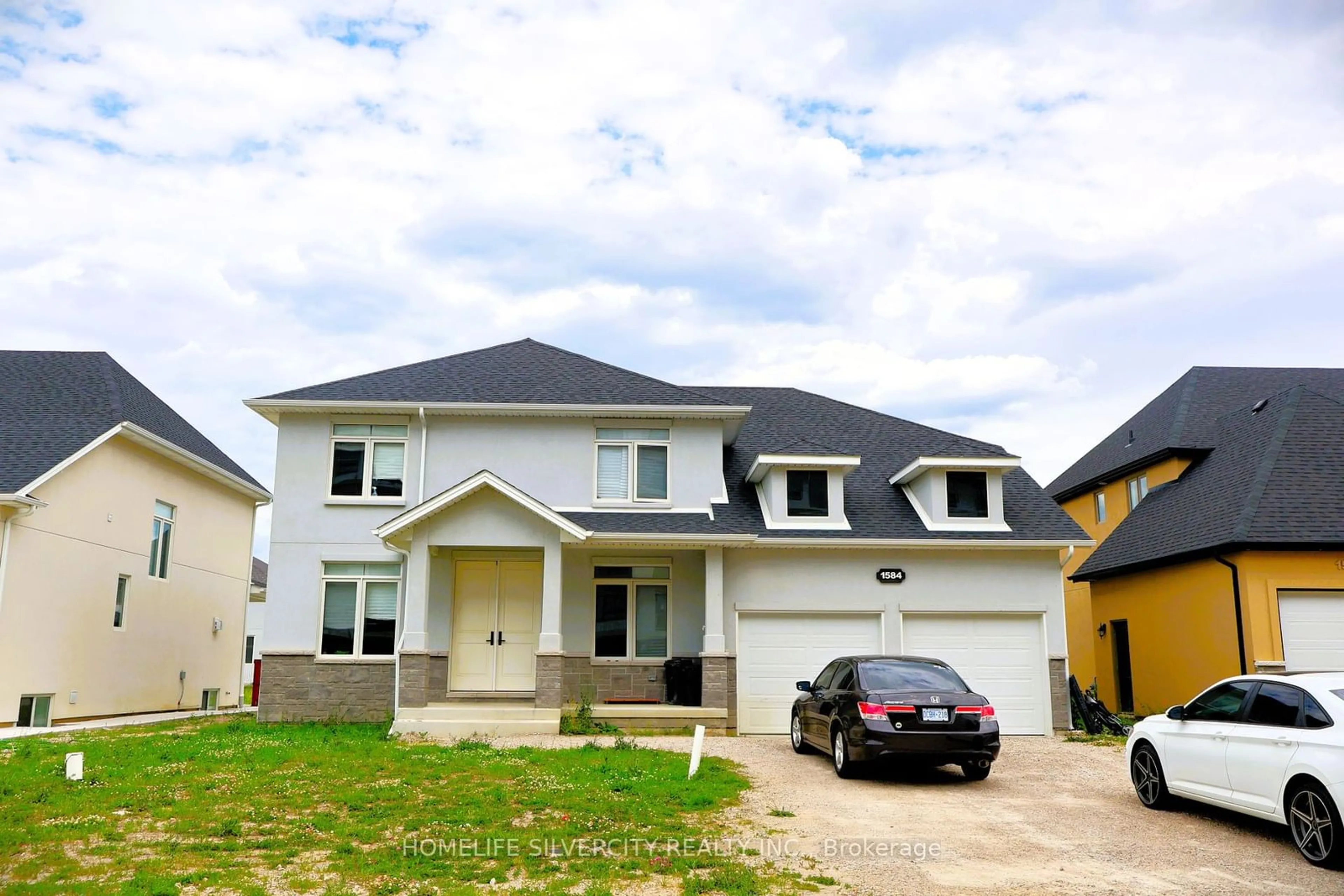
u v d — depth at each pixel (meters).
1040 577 19.98
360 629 19.75
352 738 16.19
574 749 14.93
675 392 21.25
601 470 20.80
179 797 11.05
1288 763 9.22
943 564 19.95
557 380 21.56
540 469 20.53
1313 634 18.80
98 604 21.33
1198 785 10.54
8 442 20.06
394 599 19.94
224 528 27.97
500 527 18.17
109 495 21.75
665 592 20.11
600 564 19.97
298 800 10.88
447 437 20.55
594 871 8.39
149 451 23.50
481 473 17.86
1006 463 20.34
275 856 8.80
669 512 20.47
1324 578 18.92
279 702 19.38
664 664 19.67
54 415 21.33
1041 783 13.14
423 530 18.11
